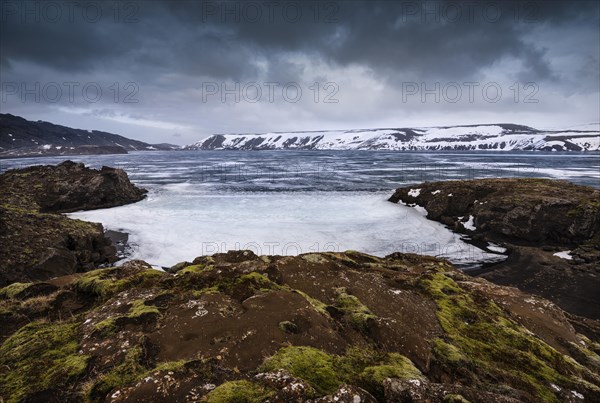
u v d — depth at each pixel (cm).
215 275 979
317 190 5428
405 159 15050
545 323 1009
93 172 4712
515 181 4328
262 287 919
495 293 1184
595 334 1182
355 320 779
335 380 545
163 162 14300
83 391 500
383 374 554
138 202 4444
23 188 4169
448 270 1494
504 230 3027
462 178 6988
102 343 625
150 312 727
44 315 849
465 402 450
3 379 542
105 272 1086
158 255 2491
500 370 686
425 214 3850
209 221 3309
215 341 631
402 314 866
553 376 694
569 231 2864
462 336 815
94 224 2797
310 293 960
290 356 586
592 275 2216
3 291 968
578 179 6719
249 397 451
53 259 2033
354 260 1470
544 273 2278
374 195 4906
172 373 493
